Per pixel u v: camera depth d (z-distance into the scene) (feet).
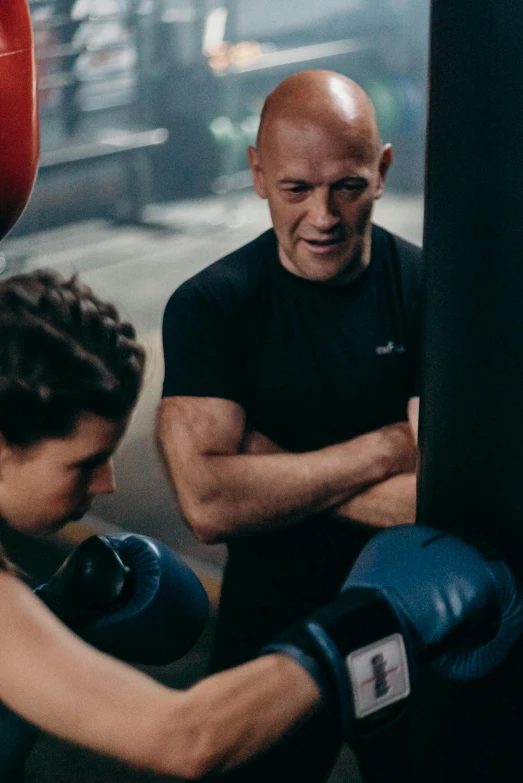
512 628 3.31
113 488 3.34
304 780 5.26
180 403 5.34
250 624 5.60
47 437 3.00
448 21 2.85
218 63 25.45
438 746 3.61
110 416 3.08
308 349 5.36
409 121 29.12
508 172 2.83
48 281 3.15
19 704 2.91
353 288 5.36
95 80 24.40
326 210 4.96
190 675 9.44
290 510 5.26
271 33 34.65
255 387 5.44
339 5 33.22
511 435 3.10
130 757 2.84
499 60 2.75
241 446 5.45
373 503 5.24
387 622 3.11
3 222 3.73
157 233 23.82
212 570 11.07
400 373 5.49
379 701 3.09
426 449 3.39
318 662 2.99
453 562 3.26
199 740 2.81
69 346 2.96
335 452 5.34
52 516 3.21
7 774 3.64
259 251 5.43
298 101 4.93
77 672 2.88
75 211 23.80
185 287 5.38
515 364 3.01
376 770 5.42
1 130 3.48
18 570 3.21
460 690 3.46
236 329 5.35
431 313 3.20
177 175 25.93
